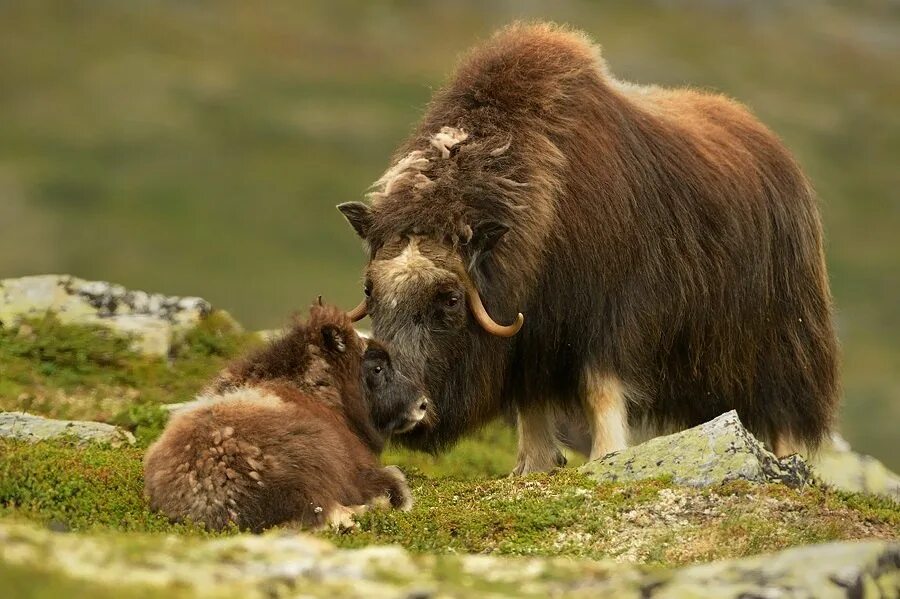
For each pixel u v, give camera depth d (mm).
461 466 36062
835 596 16516
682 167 32625
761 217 34344
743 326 33875
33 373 37250
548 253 29797
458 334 28469
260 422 23141
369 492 24875
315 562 17047
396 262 28078
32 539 16719
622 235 30594
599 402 30656
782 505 25703
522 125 30141
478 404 29391
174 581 15469
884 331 182625
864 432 139125
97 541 17219
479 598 16047
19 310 39938
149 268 195375
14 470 24391
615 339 30734
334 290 193375
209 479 22625
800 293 35562
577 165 30297
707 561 23000
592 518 25156
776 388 35125
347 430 25875
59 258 195750
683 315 32250
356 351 26703
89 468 25391
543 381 31156
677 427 34125
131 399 36688
